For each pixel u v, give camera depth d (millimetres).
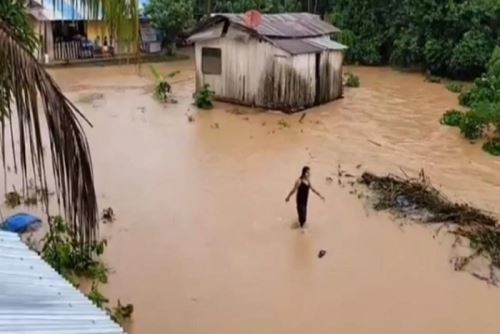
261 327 9320
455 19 30516
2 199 13367
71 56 31766
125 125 20562
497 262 11375
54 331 3982
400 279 10805
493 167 16750
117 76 29047
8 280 4680
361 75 31703
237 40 23109
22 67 4867
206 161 16891
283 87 22625
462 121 19703
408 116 22484
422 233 12586
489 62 26781
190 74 30016
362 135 19859
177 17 33781
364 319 9594
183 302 9922
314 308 9875
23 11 8836
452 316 9711
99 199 13953
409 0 32312
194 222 12891
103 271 10633
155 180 15305
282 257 11516
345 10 35375
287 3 36438
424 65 32969
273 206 13773
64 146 5152
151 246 11781
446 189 15047
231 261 11312
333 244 12070
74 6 5676
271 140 19141
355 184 15211
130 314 9430
